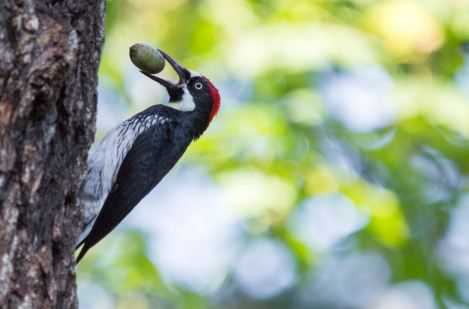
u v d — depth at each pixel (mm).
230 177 12797
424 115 13078
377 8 13070
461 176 14930
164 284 13477
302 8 13031
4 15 6375
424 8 13031
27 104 6375
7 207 6367
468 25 13117
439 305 14570
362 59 12664
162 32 13906
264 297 17781
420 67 13227
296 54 12594
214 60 13117
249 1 13453
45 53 6387
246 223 13234
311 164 13031
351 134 13484
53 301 6652
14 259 6387
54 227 6816
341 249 14227
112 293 13820
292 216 13078
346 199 13164
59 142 6887
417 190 14219
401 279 14680
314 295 18828
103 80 14070
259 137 12852
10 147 6379
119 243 13812
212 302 17406
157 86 14383
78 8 6980
